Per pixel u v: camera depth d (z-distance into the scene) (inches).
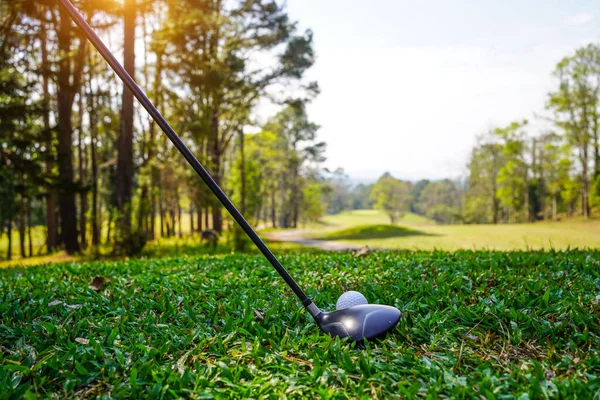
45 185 576.7
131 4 551.5
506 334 98.0
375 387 74.9
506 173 1866.4
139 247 525.7
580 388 71.3
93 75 946.1
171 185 746.8
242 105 1055.0
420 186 4360.2
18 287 150.9
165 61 864.3
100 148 1301.7
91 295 138.4
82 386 78.2
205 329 103.1
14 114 540.7
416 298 124.8
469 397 71.0
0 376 77.5
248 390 72.8
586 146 1453.0
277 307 117.1
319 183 2536.9
